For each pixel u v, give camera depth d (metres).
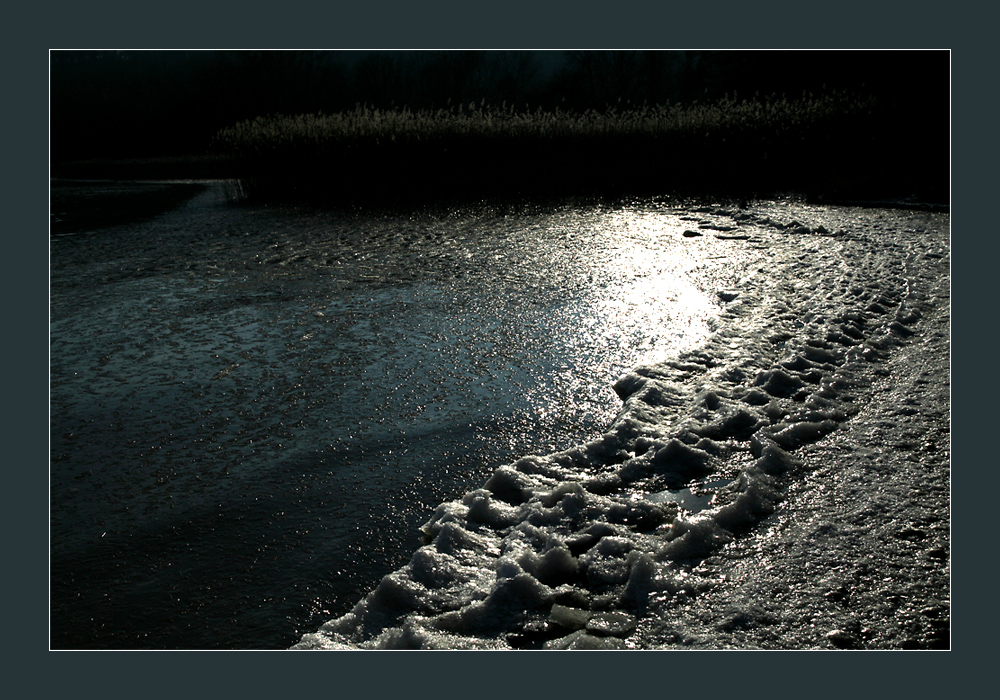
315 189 12.12
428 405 3.59
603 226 8.57
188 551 2.46
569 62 39.59
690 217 9.23
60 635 2.05
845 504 2.62
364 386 3.84
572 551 2.42
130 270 6.68
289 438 3.28
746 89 21.91
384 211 10.23
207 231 8.84
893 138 13.04
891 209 9.56
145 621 2.12
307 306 5.33
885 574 2.23
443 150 12.74
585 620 2.06
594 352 4.25
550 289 5.61
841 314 4.69
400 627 2.03
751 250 6.95
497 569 2.26
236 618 2.14
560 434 3.28
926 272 5.86
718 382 3.76
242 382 3.94
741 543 2.42
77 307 5.44
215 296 5.68
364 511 2.69
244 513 2.69
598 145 13.29
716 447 3.08
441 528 2.49
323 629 2.03
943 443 3.04
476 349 4.34
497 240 7.76
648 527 2.55
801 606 2.10
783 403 3.49
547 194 11.72
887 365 3.95
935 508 2.57
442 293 5.58
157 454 3.16
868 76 17.91
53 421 3.51
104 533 2.58
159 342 4.62
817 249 6.88
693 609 2.10
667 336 4.49
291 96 39.56
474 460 3.06
